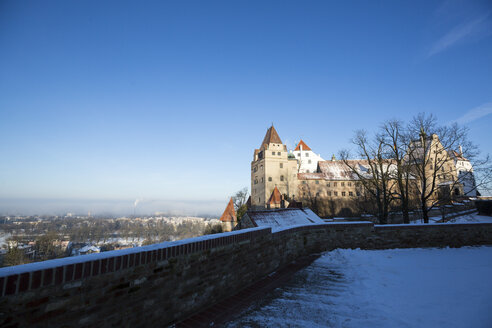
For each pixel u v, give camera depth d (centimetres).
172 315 423
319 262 869
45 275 279
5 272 250
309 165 8400
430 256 934
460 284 586
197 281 479
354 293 554
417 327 385
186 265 460
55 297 286
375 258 895
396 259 885
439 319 407
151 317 391
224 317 445
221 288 538
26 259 6081
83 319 309
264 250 722
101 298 330
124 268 360
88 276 318
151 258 398
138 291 376
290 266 816
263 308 481
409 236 1106
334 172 6706
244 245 631
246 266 631
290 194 6272
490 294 508
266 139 6688
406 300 500
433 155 3281
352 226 1080
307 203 6119
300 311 463
